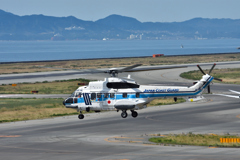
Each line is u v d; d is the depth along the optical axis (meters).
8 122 148.88
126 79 130.12
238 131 117.62
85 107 130.00
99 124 137.00
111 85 128.50
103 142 98.69
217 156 75.62
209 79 131.75
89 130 123.56
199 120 143.00
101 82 129.62
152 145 92.38
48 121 148.88
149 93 126.06
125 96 126.19
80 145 94.38
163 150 84.31
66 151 85.81
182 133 113.94
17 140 105.38
